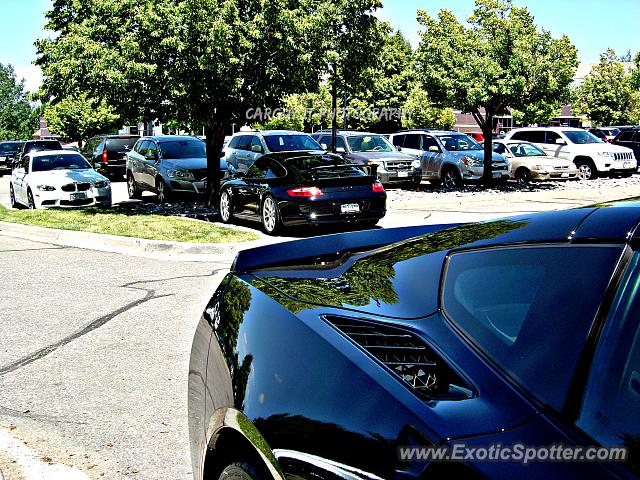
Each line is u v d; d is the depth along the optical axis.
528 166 21.05
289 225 11.77
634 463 1.45
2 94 84.00
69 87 13.44
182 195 16.98
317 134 21.22
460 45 17.81
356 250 3.27
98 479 3.61
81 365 5.37
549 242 2.10
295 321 2.41
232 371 2.52
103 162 26.31
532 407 1.68
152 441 4.05
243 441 2.38
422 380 1.96
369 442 1.84
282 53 13.59
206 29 12.50
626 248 1.86
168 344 5.86
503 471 1.55
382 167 18.91
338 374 2.07
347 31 14.86
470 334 2.03
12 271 9.06
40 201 15.69
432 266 2.46
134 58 12.94
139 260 9.83
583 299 1.83
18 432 4.18
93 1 13.30
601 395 1.61
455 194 17.75
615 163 23.23
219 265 9.41
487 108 18.61
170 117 14.23
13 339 6.06
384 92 32.91
